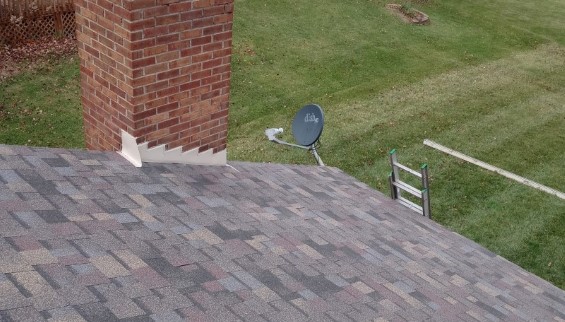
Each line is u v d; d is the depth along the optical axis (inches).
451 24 903.1
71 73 568.4
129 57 172.2
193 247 152.1
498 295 226.7
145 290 122.3
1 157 159.6
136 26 168.4
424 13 924.6
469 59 772.0
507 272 268.1
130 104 179.9
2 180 147.4
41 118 486.3
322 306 148.0
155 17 172.6
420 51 773.3
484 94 663.8
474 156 517.7
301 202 236.4
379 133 540.4
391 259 212.5
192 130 204.8
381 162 492.1
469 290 217.8
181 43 184.2
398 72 695.7
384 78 672.4
